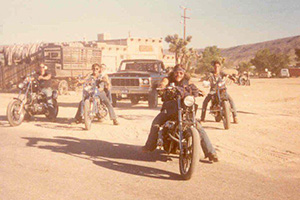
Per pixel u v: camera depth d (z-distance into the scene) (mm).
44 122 10594
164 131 5926
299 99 18906
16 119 9945
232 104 10312
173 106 5793
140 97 16234
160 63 15680
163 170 5617
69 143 7527
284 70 69000
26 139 7914
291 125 10172
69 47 25125
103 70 10125
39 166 5727
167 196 4473
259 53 82688
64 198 4348
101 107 9711
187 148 5301
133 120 11023
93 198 4363
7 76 28844
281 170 5727
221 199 4406
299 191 4738
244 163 6094
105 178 5160
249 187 4859
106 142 7688
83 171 5488
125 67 15781
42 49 26297
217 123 10430
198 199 4391
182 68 5867
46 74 10609
